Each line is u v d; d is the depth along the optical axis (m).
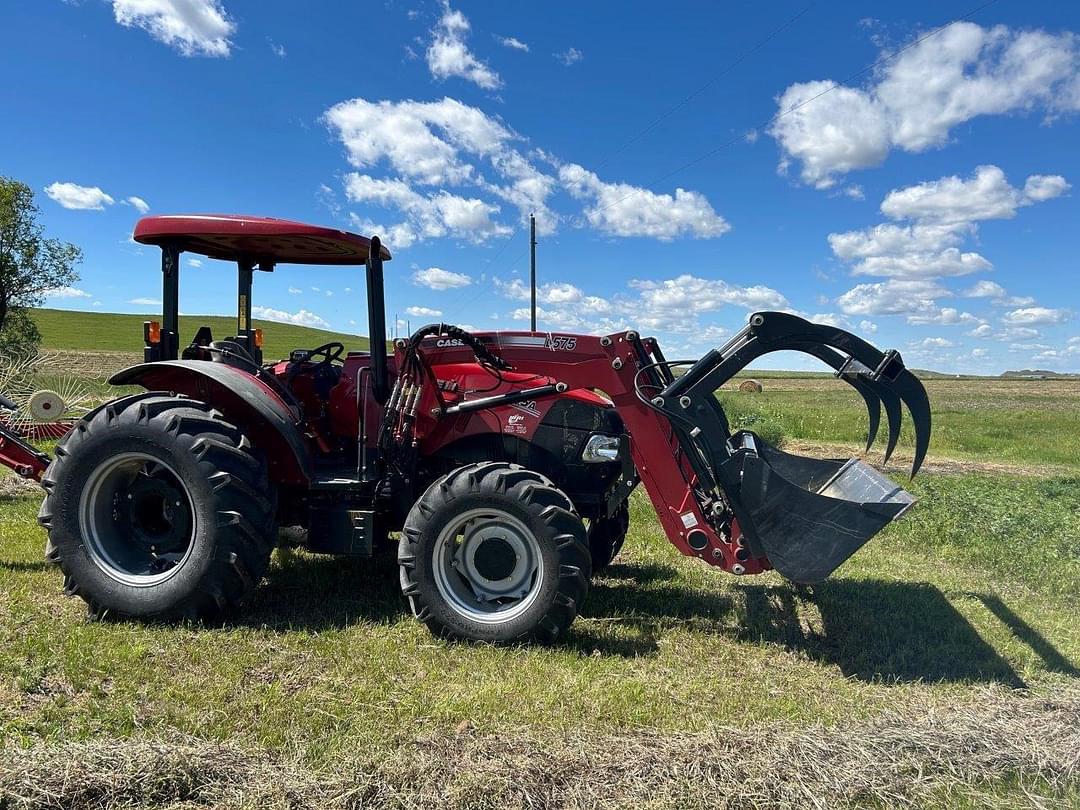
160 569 4.09
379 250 4.39
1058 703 3.38
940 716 3.24
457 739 2.85
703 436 4.02
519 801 2.48
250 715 3.02
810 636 4.38
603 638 4.14
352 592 4.63
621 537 5.49
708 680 3.67
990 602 5.10
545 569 3.85
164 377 4.61
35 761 2.51
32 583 4.47
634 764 2.71
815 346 4.15
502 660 3.71
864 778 2.71
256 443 4.43
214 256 5.19
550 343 4.43
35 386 9.61
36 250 25.31
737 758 2.79
